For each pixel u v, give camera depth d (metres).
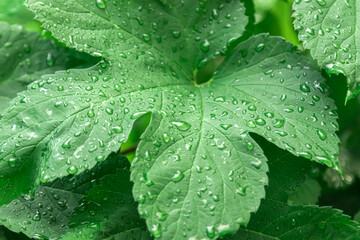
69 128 0.38
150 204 0.37
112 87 0.40
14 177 0.38
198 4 0.43
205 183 0.37
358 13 0.39
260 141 0.41
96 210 0.40
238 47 0.42
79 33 0.40
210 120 0.39
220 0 0.43
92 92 0.39
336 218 0.39
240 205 0.37
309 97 0.40
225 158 0.38
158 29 0.42
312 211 0.40
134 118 0.39
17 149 0.38
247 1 0.44
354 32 0.39
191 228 0.37
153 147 0.38
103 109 0.39
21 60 0.43
